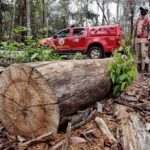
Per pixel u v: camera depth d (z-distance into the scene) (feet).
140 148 12.85
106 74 16.62
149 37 31.99
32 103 12.66
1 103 13.32
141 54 32.37
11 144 12.49
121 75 17.15
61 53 52.49
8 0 108.06
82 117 14.02
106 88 16.65
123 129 13.98
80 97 13.89
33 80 12.46
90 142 12.80
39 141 12.25
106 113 15.40
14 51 24.32
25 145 12.06
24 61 23.76
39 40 25.23
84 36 51.08
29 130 12.86
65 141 12.14
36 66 12.57
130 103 17.30
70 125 12.67
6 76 13.05
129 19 101.76
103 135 13.39
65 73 13.17
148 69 32.50
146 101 18.16
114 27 49.67
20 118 12.97
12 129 13.25
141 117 15.75
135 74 18.29
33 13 100.42
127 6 100.12
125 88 17.72
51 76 12.46
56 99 12.26
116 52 18.08
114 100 17.20
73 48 51.70
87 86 14.40
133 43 32.63
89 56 51.24
